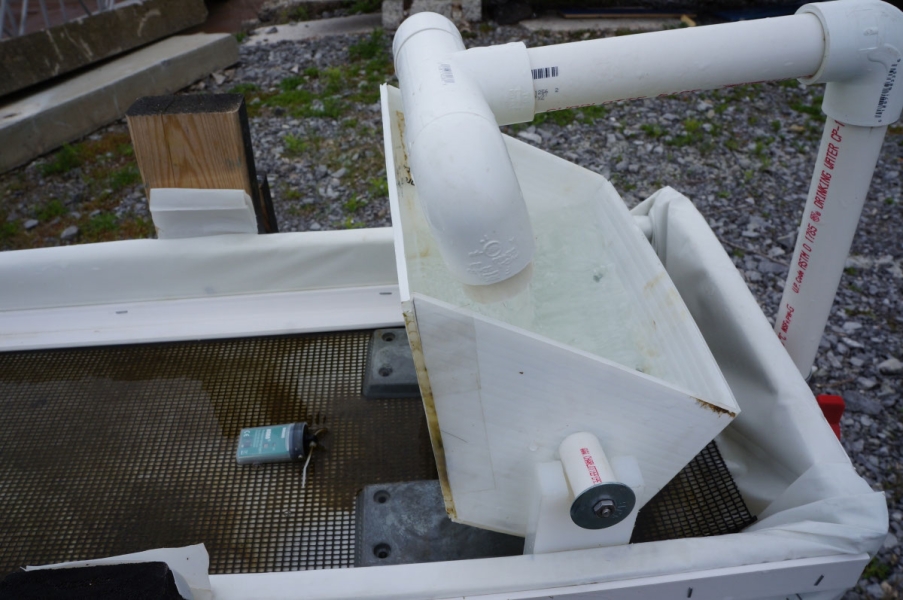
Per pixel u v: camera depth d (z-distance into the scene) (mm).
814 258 1550
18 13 6008
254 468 1613
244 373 1855
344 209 3885
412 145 1162
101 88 4734
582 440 1147
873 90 1312
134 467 1629
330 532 1481
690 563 1214
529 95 1324
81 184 4238
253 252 1942
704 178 4031
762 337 1533
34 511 1545
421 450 1639
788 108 4711
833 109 1380
